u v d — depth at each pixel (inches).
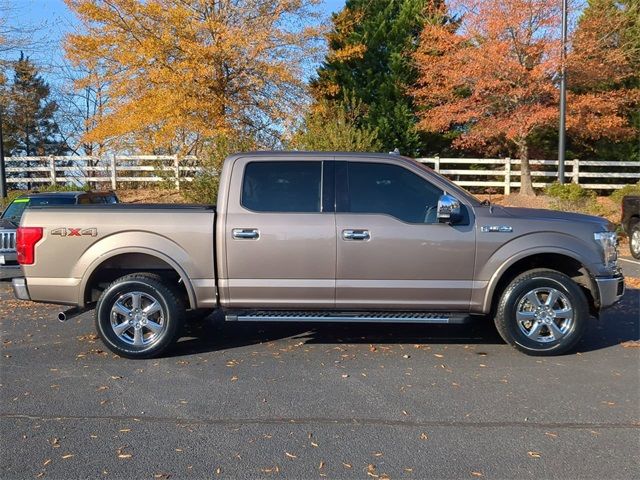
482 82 671.1
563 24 634.2
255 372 204.1
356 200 218.2
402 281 215.2
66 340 246.7
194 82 687.7
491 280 215.5
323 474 133.1
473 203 219.8
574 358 218.1
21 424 160.9
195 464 137.9
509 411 168.9
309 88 762.2
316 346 235.6
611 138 836.6
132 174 891.4
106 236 217.2
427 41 755.4
